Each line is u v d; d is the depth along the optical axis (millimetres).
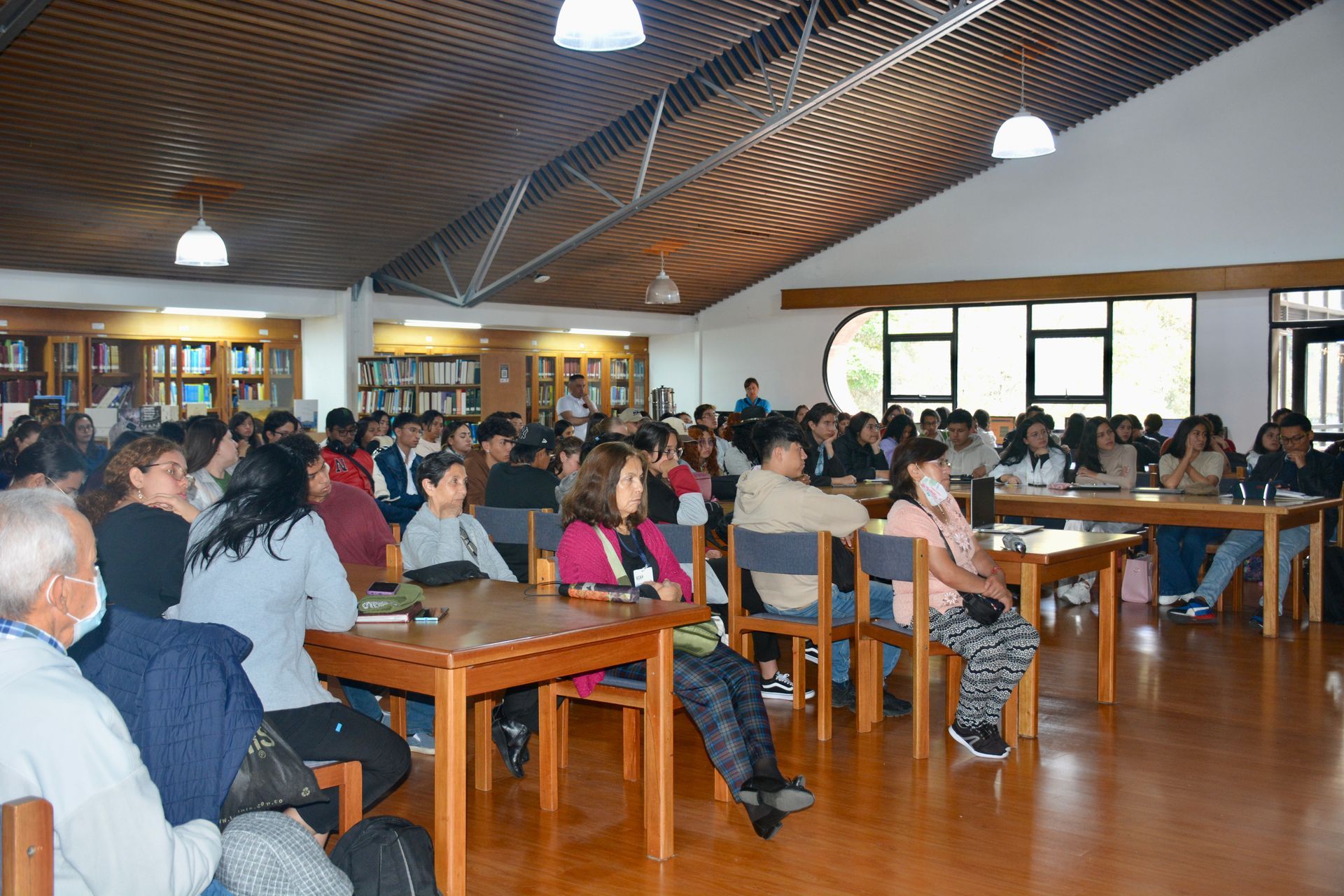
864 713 4285
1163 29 9633
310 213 8891
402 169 8469
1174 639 5961
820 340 13305
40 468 3703
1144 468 8961
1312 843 3143
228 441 4211
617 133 9016
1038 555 4203
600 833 3273
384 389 11477
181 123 7188
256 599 2527
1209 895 2807
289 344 10820
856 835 3227
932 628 4051
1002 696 3945
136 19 6055
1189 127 10695
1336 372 10250
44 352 9406
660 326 13930
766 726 3178
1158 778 3711
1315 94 10070
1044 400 11922
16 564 1616
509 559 4988
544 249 10812
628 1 4934
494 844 3191
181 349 10078
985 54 9109
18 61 6223
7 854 1425
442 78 7301
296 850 2062
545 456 6660
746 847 3154
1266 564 5957
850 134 10008
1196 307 10930
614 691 3229
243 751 1976
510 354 12203
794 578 4332
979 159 11484
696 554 4270
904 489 4125
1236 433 10742
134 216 8289
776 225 11812
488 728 3656
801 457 4488
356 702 3936
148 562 2840
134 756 1643
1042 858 3051
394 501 6652
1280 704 4629
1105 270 11219
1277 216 10305
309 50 6648
